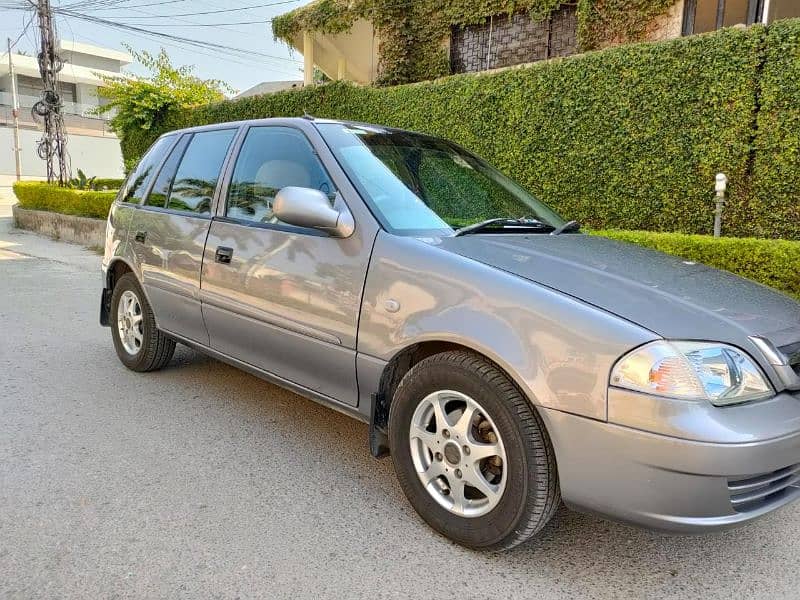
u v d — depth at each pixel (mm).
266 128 3564
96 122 40500
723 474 1922
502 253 2580
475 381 2309
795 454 2047
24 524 2543
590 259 2654
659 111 7770
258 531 2545
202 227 3680
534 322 2195
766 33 6891
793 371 2182
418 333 2473
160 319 4152
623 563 2396
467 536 2402
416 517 2686
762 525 2707
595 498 2082
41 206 16328
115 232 4617
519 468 2209
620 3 10117
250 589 2174
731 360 2055
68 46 41531
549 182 8961
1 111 36844
